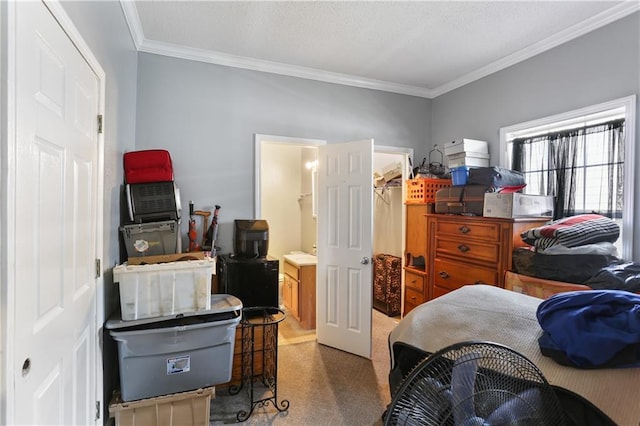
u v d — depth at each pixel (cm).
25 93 88
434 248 303
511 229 235
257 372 241
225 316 189
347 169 296
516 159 295
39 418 97
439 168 350
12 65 81
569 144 256
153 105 272
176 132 279
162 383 174
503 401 83
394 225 416
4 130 79
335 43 270
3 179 79
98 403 159
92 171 149
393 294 385
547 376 99
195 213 281
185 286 176
